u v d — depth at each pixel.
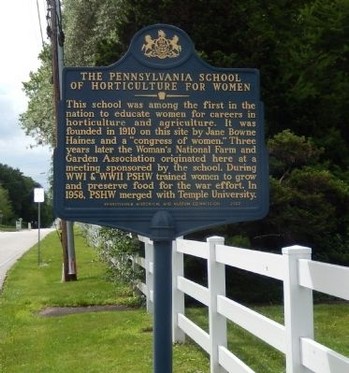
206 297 7.08
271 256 5.00
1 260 26.44
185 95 5.32
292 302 4.51
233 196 5.28
